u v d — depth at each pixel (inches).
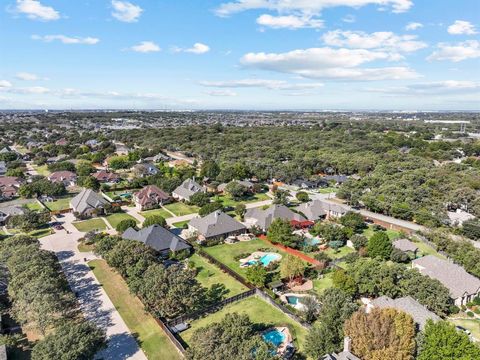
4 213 3779.5
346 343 1541.6
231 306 2196.1
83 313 2075.5
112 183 5467.5
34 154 7519.7
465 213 4055.1
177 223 3801.7
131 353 1742.1
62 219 3875.5
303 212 3922.2
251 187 5147.6
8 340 1660.9
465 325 2033.7
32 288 1840.6
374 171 5895.7
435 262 2556.6
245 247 3161.9
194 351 1481.3
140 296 2026.3
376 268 2239.2
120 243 2541.8
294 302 2272.4
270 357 1409.9
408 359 1482.5
